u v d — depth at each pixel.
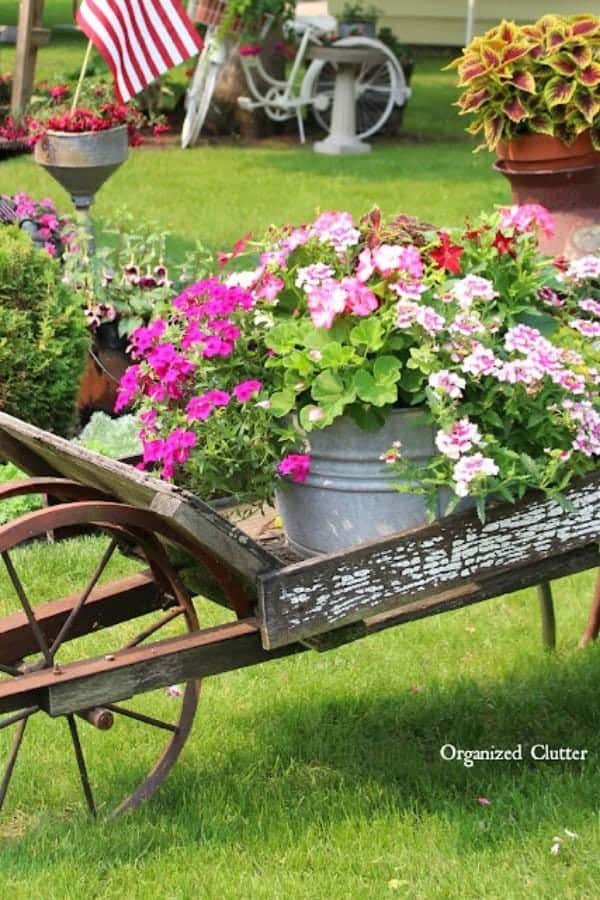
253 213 13.39
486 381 3.97
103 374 7.68
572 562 4.19
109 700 3.82
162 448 3.94
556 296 4.43
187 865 3.97
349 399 3.82
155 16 8.53
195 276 8.26
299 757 4.61
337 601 3.85
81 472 4.09
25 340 6.68
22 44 15.51
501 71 6.48
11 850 4.04
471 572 4.01
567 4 22.98
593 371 4.04
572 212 6.59
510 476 3.87
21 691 3.70
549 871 3.94
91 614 4.36
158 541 4.14
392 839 4.09
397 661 5.32
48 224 8.30
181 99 18.42
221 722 4.85
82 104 8.79
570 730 4.80
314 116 18.30
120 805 4.29
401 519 4.04
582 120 6.41
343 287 3.91
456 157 16.56
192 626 4.23
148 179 14.95
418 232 4.34
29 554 6.31
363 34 18.06
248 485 4.09
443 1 24.08
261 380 4.11
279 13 16.89
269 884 3.88
